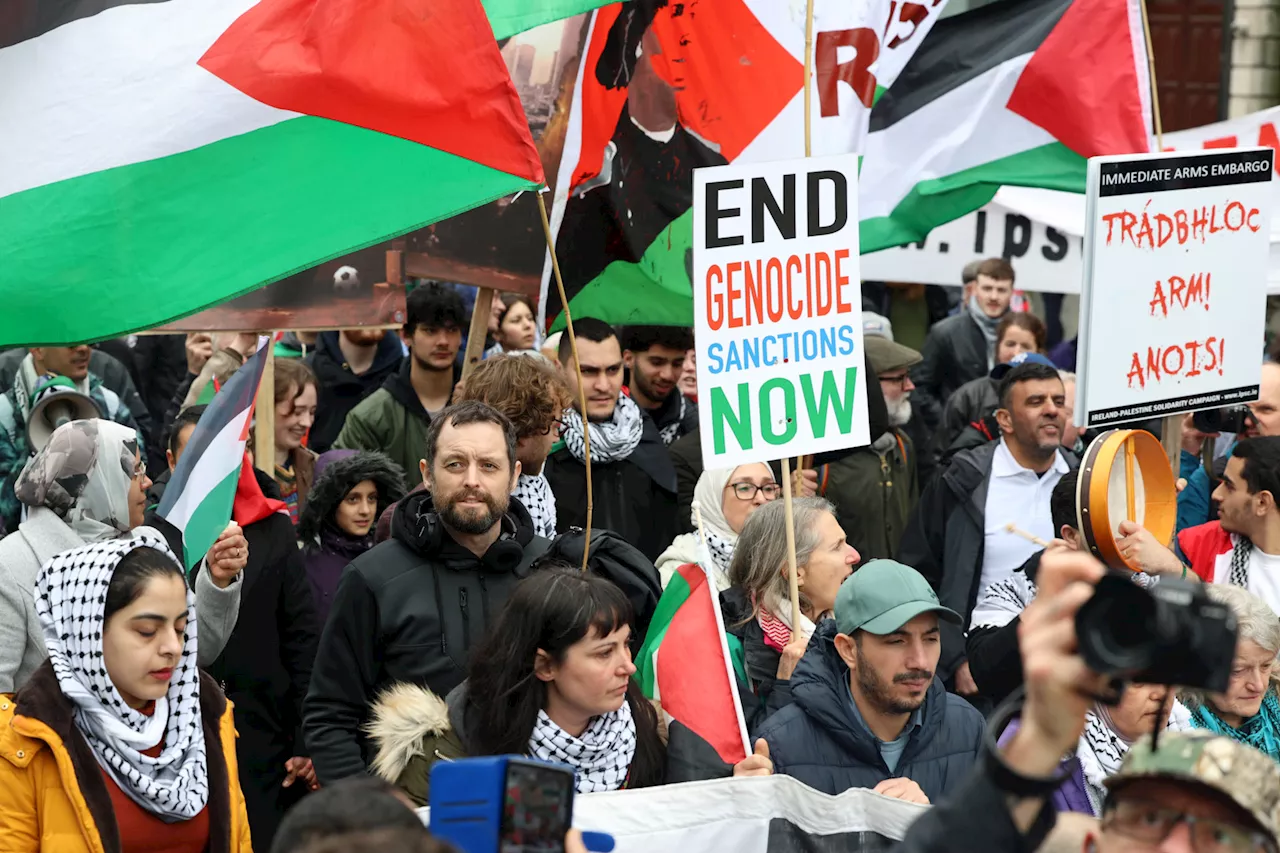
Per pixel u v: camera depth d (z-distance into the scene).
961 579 6.16
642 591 4.50
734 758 3.90
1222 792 2.04
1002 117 6.71
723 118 6.10
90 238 4.02
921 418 9.45
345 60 4.13
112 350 9.78
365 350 8.48
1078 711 1.73
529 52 6.14
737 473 5.50
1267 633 4.11
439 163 4.20
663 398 7.36
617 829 3.22
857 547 7.14
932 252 9.55
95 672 3.50
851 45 6.05
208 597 4.65
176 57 4.09
